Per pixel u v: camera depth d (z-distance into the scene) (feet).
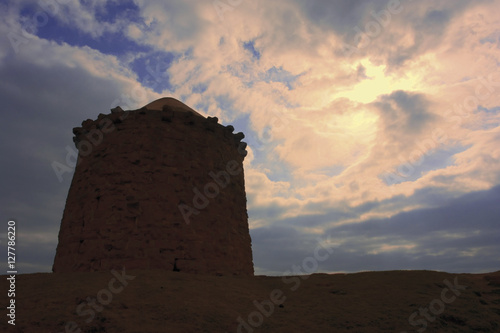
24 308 24.43
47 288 29.14
